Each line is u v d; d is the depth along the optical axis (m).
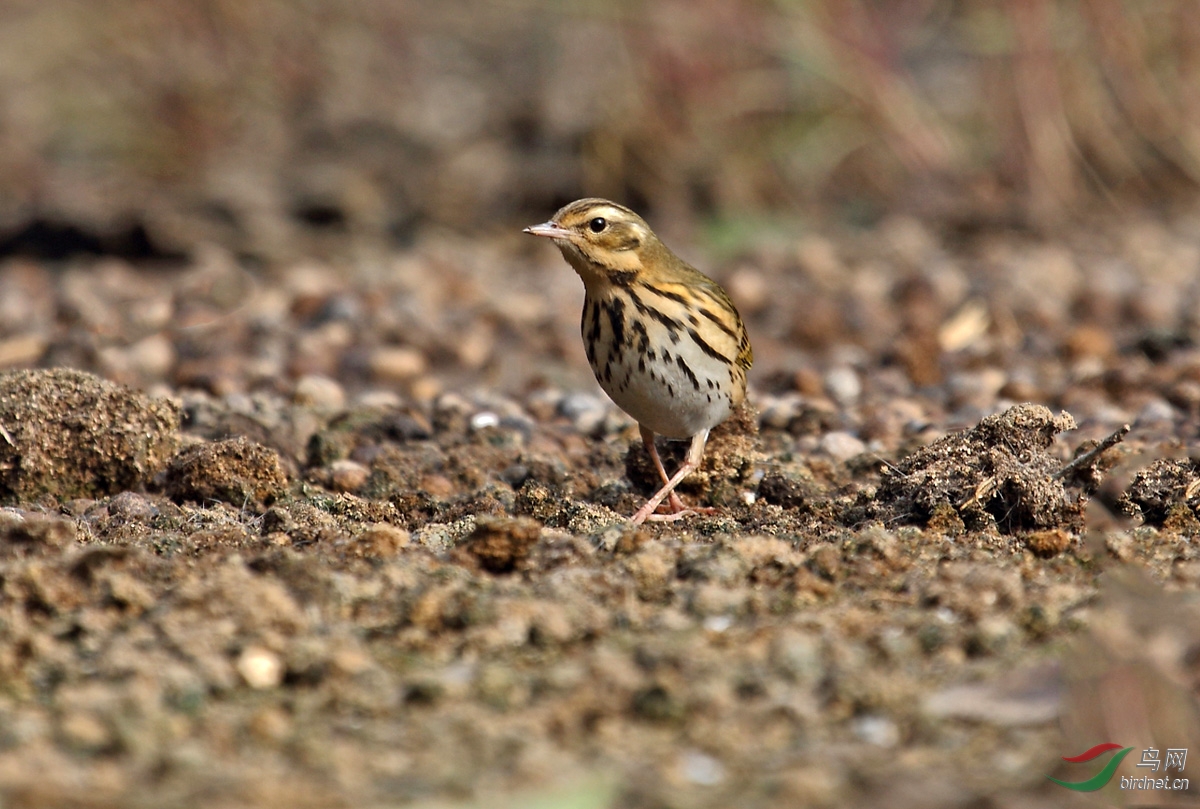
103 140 28.38
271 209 25.41
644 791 5.82
